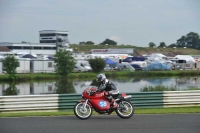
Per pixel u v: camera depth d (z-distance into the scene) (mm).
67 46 138625
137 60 87312
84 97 14578
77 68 78250
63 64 68312
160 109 17625
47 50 118562
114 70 79750
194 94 18406
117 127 12570
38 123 13438
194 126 12766
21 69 70875
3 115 15469
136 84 48531
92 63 75875
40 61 72750
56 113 16141
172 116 15211
